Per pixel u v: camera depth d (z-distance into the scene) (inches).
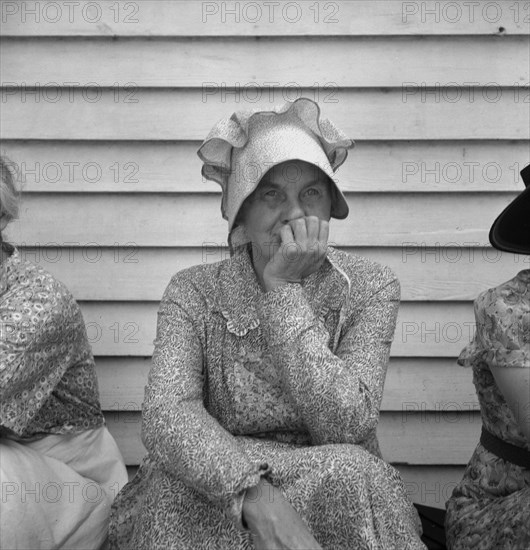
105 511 111.7
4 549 97.1
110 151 136.4
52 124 136.1
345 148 105.5
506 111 135.9
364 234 136.6
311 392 91.1
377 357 98.7
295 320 93.0
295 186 99.0
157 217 136.9
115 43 135.7
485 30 135.0
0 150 136.1
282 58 135.6
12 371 102.0
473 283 136.4
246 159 100.4
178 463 88.4
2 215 107.7
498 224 104.1
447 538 107.9
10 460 101.5
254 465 85.9
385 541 85.7
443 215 136.5
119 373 137.4
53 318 106.1
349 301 102.2
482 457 106.9
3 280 106.2
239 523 84.5
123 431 137.5
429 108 136.1
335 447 88.2
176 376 97.8
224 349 101.7
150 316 137.2
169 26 135.3
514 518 95.1
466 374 136.4
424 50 135.5
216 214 136.8
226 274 104.7
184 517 88.8
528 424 97.0
